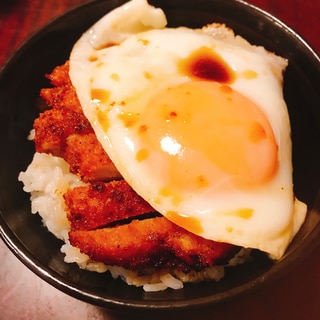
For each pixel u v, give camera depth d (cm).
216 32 16
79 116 14
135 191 13
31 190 15
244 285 12
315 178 15
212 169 13
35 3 20
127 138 13
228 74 15
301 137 16
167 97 14
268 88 15
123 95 14
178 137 13
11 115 15
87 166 14
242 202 13
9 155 15
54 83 15
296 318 14
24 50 15
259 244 12
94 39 16
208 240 13
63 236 15
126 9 16
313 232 12
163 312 12
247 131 13
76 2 20
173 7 17
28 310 14
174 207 13
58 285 12
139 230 13
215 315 14
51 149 14
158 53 15
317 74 15
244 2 16
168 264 13
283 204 13
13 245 12
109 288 13
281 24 16
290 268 12
